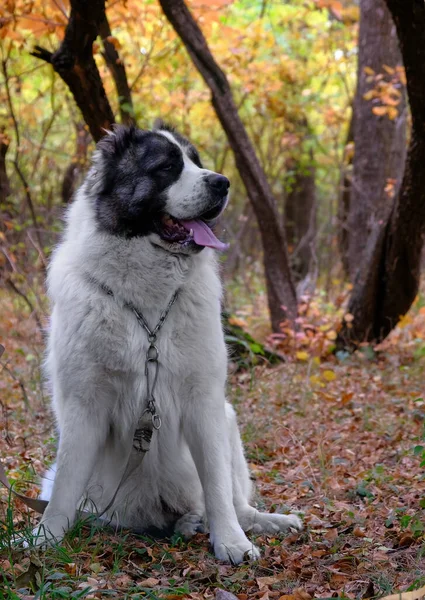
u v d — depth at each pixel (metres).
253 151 10.27
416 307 11.68
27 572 3.56
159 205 4.21
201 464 4.24
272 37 13.56
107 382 4.16
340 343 10.12
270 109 15.17
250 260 17.53
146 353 4.15
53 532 4.07
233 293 14.52
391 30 12.33
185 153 4.53
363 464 5.88
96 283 4.15
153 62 12.12
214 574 3.79
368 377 8.65
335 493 5.19
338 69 15.81
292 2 15.14
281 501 5.16
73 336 4.10
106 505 4.51
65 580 3.57
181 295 4.20
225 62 13.12
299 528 4.50
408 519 4.20
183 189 4.25
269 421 6.82
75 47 7.22
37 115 12.95
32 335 8.94
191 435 4.27
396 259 9.65
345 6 15.59
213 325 4.26
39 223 11.53
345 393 7.70
